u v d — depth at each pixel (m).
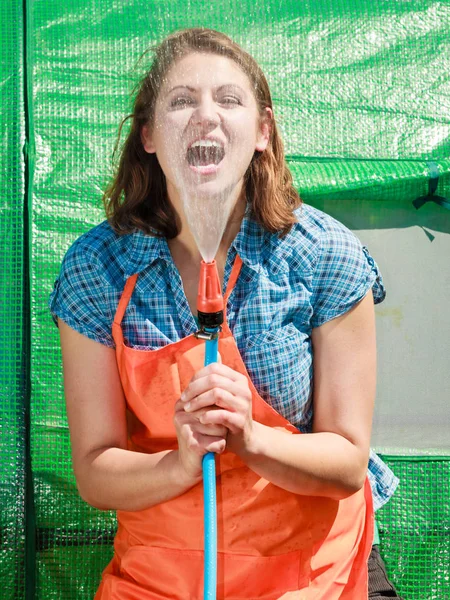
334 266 2.08
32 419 2.77
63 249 2.88
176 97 1.93
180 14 3.09
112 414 2.07
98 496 2.01
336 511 2.06
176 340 2.05
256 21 3.11
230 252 2.09
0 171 2.88
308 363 2.07
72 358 2.10
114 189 2.20
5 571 2.68
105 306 2.09
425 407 3.00
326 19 3.14
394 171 2.99
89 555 2.75
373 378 2.10
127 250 2.12
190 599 1.93
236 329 2.04
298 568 1.96
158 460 1.94
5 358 2.78
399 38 3.15
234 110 1.92
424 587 2.81
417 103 3.11
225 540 1.95
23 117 2.93
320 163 3.00
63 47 3.02
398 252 3.04
